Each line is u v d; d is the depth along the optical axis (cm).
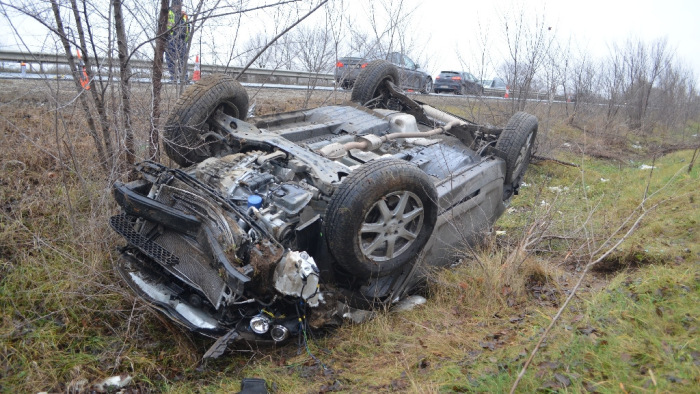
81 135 567
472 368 342
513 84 1139
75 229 458
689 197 738
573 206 819
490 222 593
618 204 795
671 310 370
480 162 571
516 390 303
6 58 738
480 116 1084
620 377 300
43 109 607
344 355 394
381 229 409
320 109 605
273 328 376
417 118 676
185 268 378
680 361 306
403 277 466
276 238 381
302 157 438
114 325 402
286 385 353
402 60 1043
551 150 1138
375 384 346
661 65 1906
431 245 483
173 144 472
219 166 431
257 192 409
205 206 384
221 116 496
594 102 1669
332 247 390
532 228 533
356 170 400
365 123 577
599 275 531
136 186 408
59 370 350
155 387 355
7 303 395
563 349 336
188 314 379
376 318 434
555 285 482
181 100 475
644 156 1470
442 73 1622
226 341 356
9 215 472
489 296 458
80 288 407
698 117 2744
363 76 666
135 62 540
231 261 353
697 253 512
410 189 416
